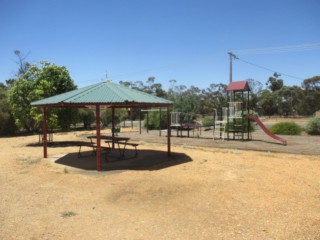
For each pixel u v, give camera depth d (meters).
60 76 15.77
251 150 12.29
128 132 23.28
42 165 9.59
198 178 7.64
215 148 13.10
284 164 9.37
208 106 44.44
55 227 4.61
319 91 63.94
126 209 5.39
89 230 4.50
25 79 16.02
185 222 4.77
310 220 4.81
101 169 8.84
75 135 20.84
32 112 15.20
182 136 18.97
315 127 19.19
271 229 4.48
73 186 7.01
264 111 64.12
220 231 4.42
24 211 5.33
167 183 7.14
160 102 10.15
